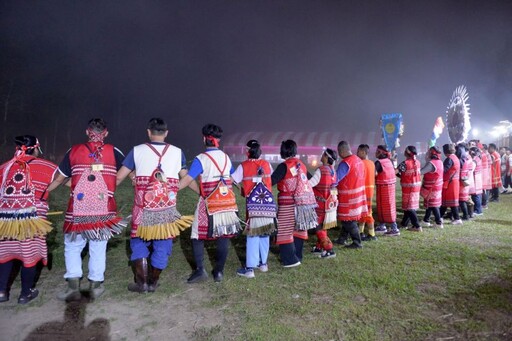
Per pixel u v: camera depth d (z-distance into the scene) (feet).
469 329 11.35
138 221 13.28
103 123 13.58
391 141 37.52
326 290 14.25
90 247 13.91
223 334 11.31
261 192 15.37
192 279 15.12
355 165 18.86
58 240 21.08
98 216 12.98
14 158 13.03
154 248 14.19
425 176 24.32
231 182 14.88
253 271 15.96
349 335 11.14
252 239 15.49
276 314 12.46
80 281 15.29
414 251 18.81
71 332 11.53
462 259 17.47
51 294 14.14
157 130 13.82
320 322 11.90
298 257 17.46
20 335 11.36
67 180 13.92
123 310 12.90
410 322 11.84
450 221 26.35
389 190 21.76
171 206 13.51
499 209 31.30
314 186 17.70
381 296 13.66
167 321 12.15
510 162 41.19
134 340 11.09
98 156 13.19
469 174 26.23
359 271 16.06
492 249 19.13
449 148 25.12
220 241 15.06
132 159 13.44
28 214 12.79
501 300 13.15
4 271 13.39
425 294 13.79
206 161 14.44
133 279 15.58
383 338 10.98
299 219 15.94
